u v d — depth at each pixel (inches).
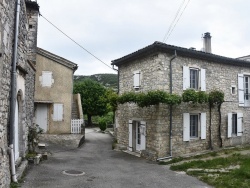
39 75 607.2
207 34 597.3
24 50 318.7
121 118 571.2
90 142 641.6
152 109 451.5
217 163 377.1
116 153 496.1
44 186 251.3
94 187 263.0
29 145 380.5
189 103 471.8
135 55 486.3
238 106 553.6
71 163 372.5
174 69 453.4
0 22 190.7
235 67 551.5
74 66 633.6
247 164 357.1
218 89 514.9
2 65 204.5
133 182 290.5
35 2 476.1
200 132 483.5
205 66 497.4
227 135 525.7
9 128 241.4
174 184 285.3
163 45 422.3
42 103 612.1
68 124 625.9
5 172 211.5
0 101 202.7
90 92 1064.2
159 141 431.5
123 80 559.8
